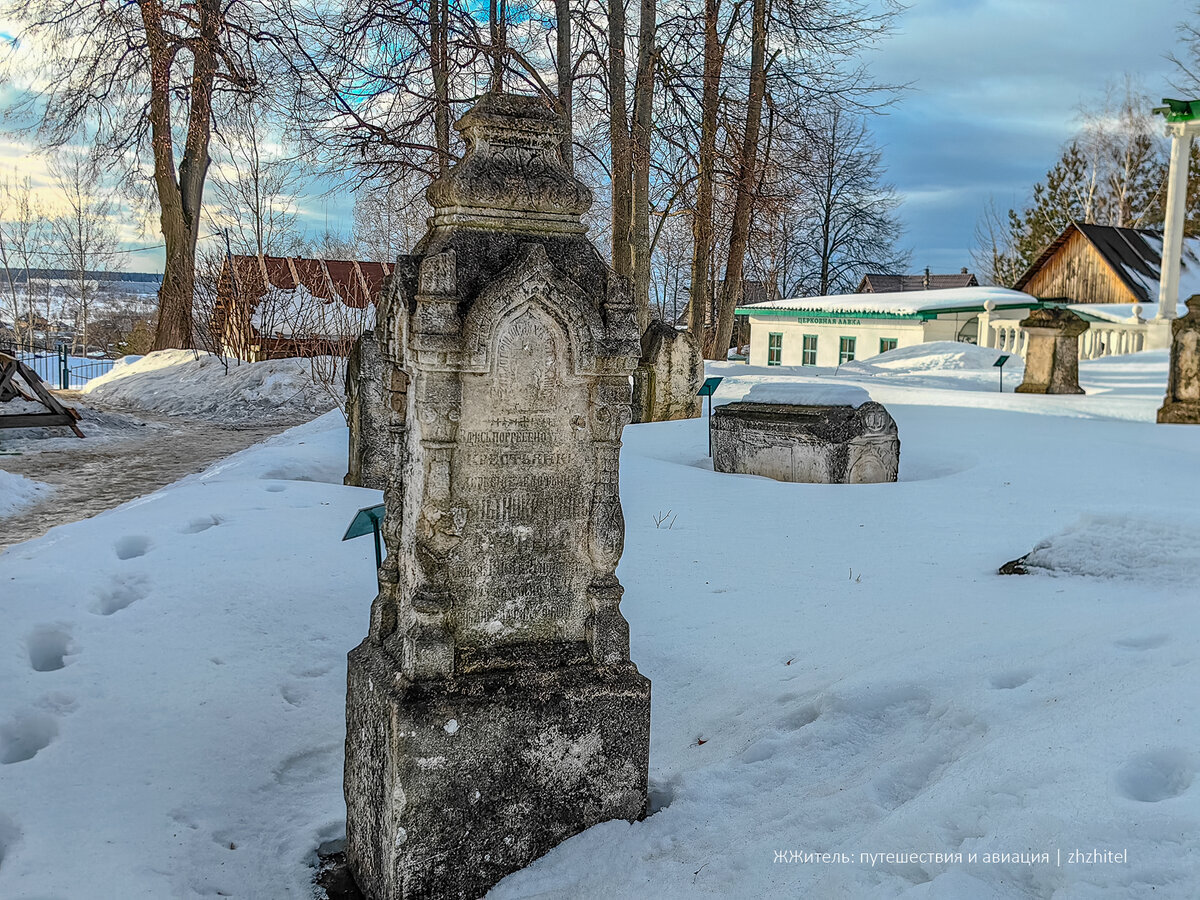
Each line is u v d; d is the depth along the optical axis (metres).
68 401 28.78
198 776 4.72
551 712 3.92
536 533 4.02
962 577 7.15
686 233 40.66
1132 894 2.49
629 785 4.07
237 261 34.00
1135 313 25.11
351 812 4.18
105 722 5.09
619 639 4.10
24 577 6.92
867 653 5.49
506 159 3.95
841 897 2.93
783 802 3.87
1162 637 4.43
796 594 6.99
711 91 23.97
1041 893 2.69
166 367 31.47
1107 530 6.85
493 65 19.77
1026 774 3.25
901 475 12.00
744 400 12.40
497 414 3.92
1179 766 3.10
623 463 11.95
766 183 26.59
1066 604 6.04
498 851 3.87
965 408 16.62
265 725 5.22
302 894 3.98
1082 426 14.56
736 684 5.48
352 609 6.75
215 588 6.86
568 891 3.66
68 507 14.02
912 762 3.83
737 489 10.56
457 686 3.83
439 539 3.82
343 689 5.68
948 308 32.00
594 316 3.96
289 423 25.77
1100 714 3.56
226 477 12.56
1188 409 15.00
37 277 64.56
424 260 3.80
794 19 24.41
